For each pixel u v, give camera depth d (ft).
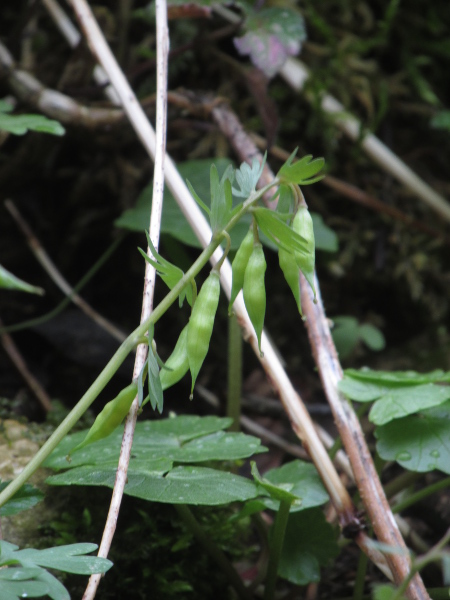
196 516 2.34
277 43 2.72
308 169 2.11
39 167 3.05
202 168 3.03
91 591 2.12
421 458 2.25
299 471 2.32
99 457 2.24
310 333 2.33
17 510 2.15
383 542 2.22
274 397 3.18
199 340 2.12
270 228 2.11
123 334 3.12
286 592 2.40
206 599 2.35
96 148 3.21
